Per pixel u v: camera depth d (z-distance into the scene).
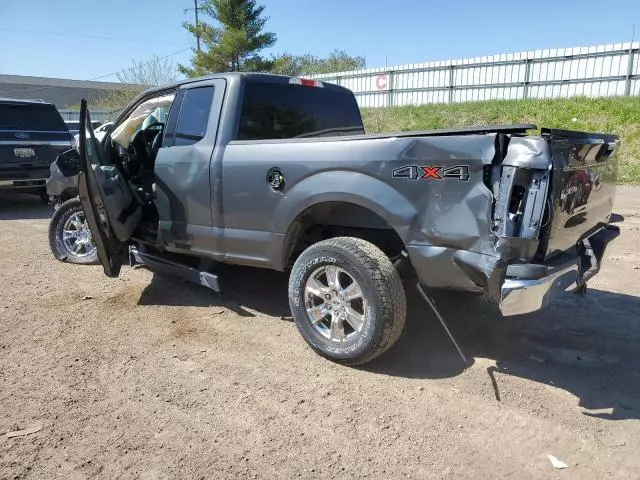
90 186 4.40
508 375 3.56
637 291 5.25
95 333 4.25
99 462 2.68
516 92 21.81
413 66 24.67
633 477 2.56
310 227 4.28
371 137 3.47
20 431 2.93
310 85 4.98
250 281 5.54
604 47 19.31
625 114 16.89
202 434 2.91
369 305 3.44
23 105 10.03
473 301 4.95
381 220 3.77
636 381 3.49
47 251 6.91
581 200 3.43
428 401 3.23
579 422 3.02
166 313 4.68
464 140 3.07
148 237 5.21
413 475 2.58
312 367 3.67
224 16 33.50
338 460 2.69
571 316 4.60
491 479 2.56
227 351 3.93
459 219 3.13
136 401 3.24
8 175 9.55
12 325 4.39
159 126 5.78
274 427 2.97
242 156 4.12
